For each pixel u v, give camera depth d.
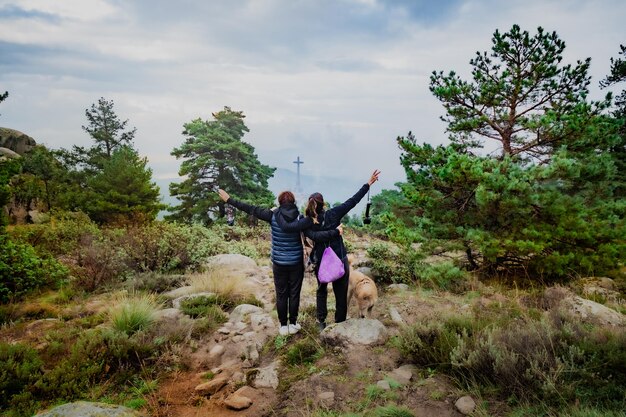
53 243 12.07
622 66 12.38
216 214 26.59
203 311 6.32
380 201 22.52
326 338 4.53
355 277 5.59
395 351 4.21
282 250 4.72
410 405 3.30
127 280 8.68
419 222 8.34
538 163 8.03
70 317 6.49
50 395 4.01
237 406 3.66
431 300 6.27
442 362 3.80
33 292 8.12
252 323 5.66
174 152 27.39
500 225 7.76
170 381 4.37
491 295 6.43
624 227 6.72
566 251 7.32
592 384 3.10
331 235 4.48
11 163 9.13
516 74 8.23
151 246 9.69
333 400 3.53
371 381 3.73
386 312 5.78
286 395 3.76
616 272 7.23
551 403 3.01
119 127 40.66
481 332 4.15
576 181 7.43
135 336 5.18
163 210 26.61
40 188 23.23
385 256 9.05
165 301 7.21
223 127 28.64
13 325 6.04
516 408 3.03
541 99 8.38
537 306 5.62
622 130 10.81
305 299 6.86
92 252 9.07
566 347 3.49
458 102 8.86
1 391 3.89
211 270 9.02
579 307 5.05
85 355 4.59
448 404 3.26
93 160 35.66
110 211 23.61
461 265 8.51
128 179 24.86
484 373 3.49
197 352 5.07
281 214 4.59
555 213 7.06
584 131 7.38
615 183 8.60
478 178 7.16
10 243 8.42
